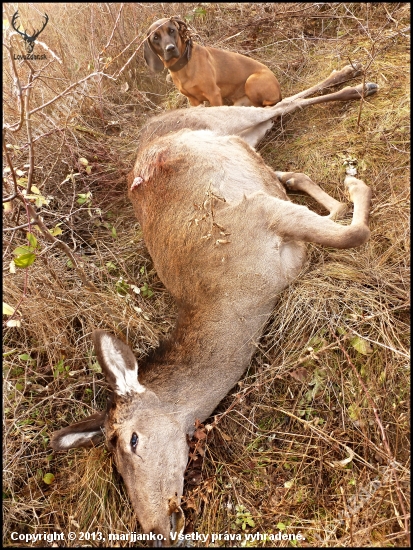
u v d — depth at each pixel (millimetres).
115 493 1240
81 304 1529
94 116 2207
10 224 1634
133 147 2084
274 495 1171
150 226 1556
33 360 1464
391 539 1020
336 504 1119
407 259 1375
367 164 1647
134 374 1253
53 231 1354
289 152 1831
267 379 1303
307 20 2336
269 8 2465
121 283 1595
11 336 1512
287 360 1306
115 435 1209
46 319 1470
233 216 1400
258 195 1409
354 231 1317
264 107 1997
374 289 1349
